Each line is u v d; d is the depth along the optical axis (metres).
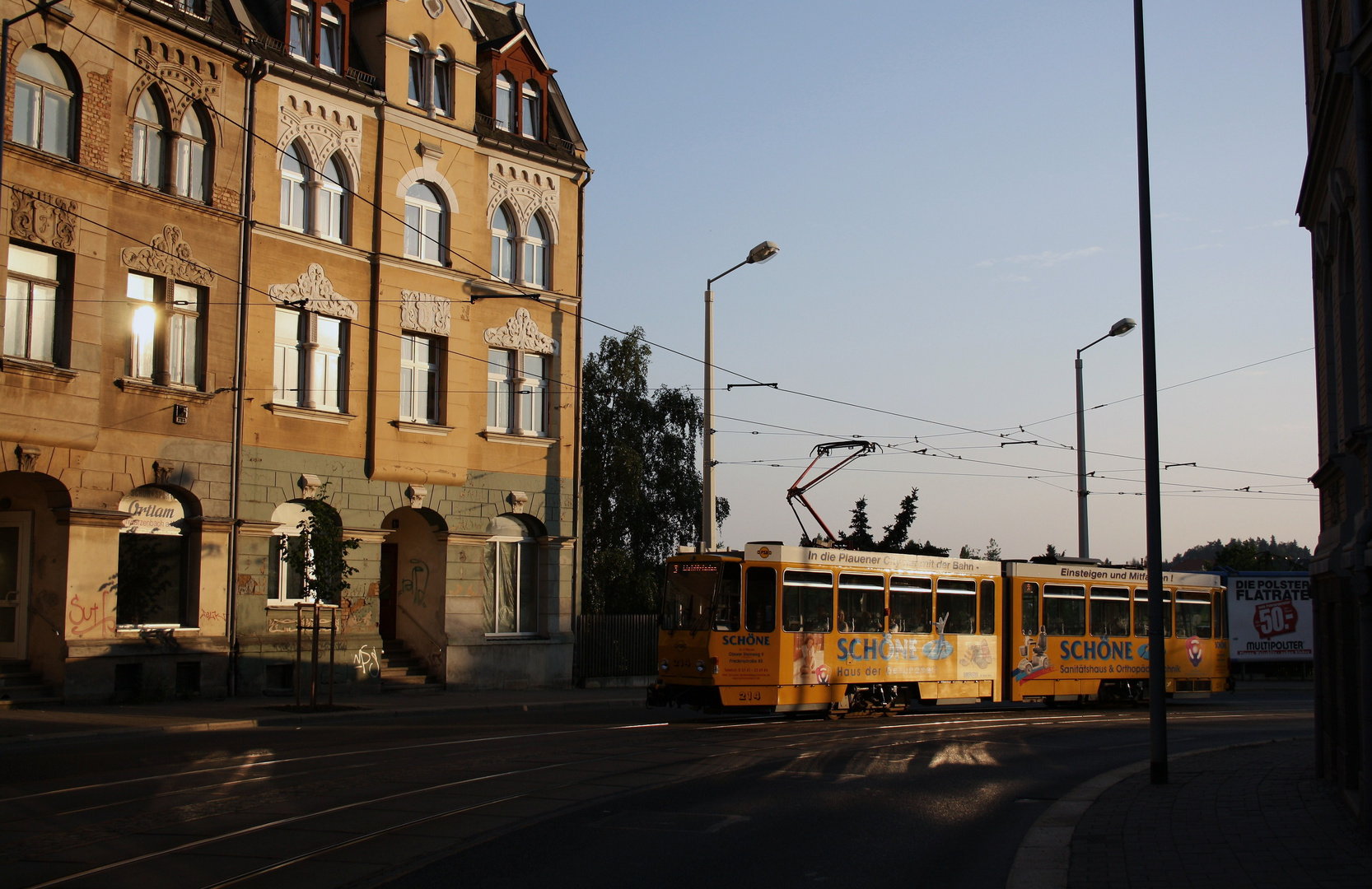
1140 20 15.19
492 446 30.95
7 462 20.97
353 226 27.95
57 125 22.22
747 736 19.75
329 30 28.14
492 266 31.44
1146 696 31.22
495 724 21.17
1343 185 12.55
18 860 9.32
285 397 26.59
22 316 21.53
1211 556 106.88
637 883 8.97
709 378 29.38
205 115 25.02
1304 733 23.53
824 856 10.20
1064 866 9.80
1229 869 9.52
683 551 23.19
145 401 23.41
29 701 21.06
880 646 24.58
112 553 22.64
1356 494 12.64
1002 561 28.14
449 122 30.12
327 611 26.91
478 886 8.75
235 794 12.50
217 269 24.97
